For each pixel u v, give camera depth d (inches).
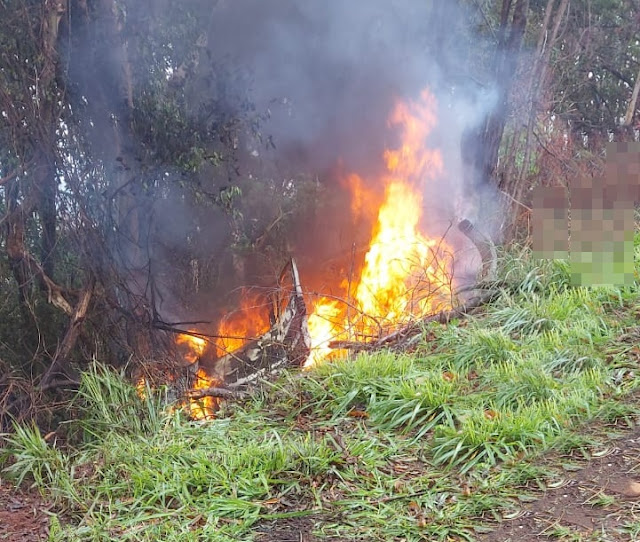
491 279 286.4
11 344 290.7
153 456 179.8
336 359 231.9
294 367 254.2
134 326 289.4
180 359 284.2
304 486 162.7
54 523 156.3
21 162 269.1
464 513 146.2
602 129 557.6
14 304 292.2
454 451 166.4
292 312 277.6
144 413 213.0
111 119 297.7
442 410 190.2
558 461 160.4
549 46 432.5
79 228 283.6
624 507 139.6
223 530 147.4
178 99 316.5
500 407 186.9
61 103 280.2
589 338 217.3
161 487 164.7
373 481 163.6
